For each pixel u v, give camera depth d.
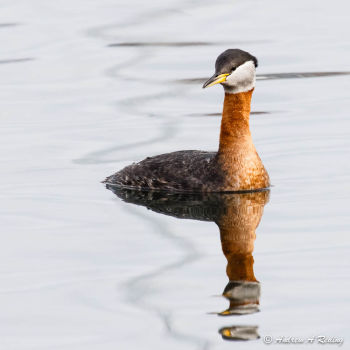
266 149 17.88
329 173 16.08
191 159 15.52
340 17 29.84
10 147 18.31
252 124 19.75
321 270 11.42
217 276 11.32
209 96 22.31
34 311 10.48
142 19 30.44
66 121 20.27
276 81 23.31
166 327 9.96
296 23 29.39
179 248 12.38
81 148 18.25
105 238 12.87
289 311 10.29
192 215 13.89
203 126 19.78
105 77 24.00
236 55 14.83
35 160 17.38
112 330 9.98
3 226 13.50
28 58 26.08
